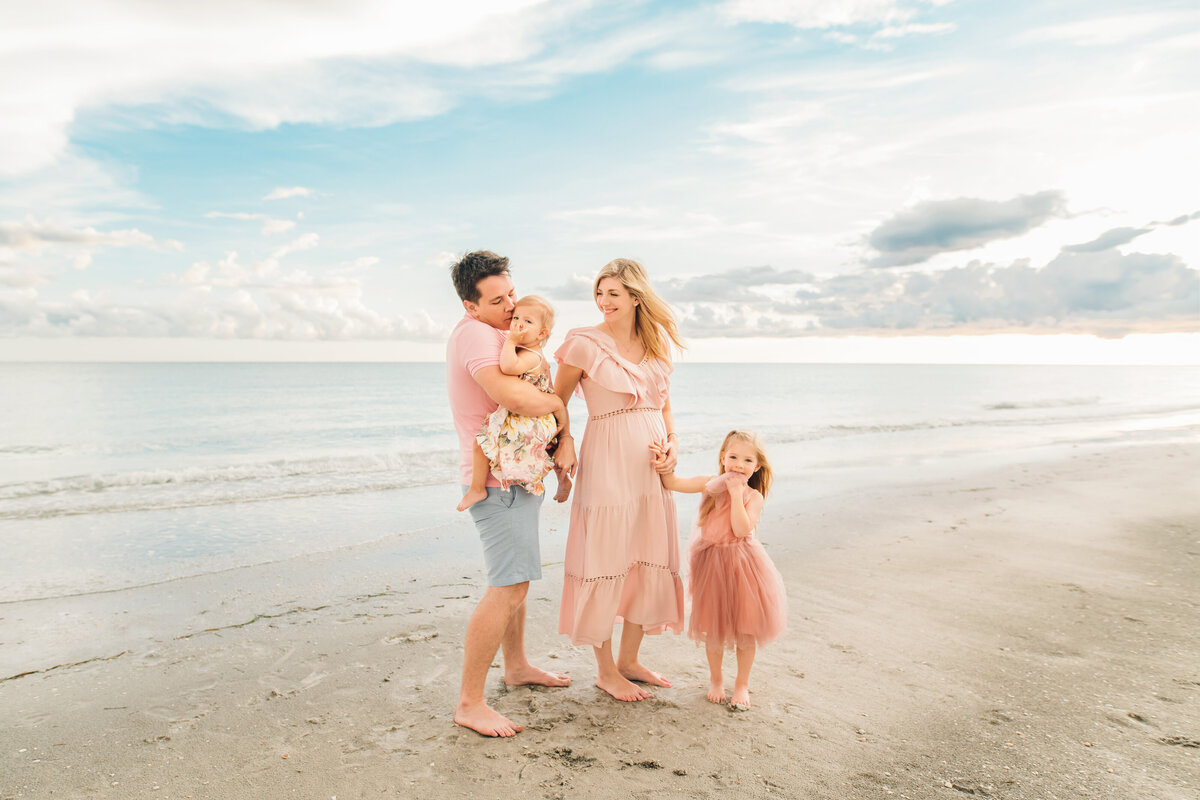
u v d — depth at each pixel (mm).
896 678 3258
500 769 2475
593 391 3041
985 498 7863
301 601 4516
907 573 5027
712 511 3205
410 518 7117
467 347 2760
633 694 3051
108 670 3428
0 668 3453
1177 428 16750
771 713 2906
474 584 4891
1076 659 3465
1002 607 4270
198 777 2439
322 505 7797
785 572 5074
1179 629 3873
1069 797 2277
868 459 11328
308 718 2904
